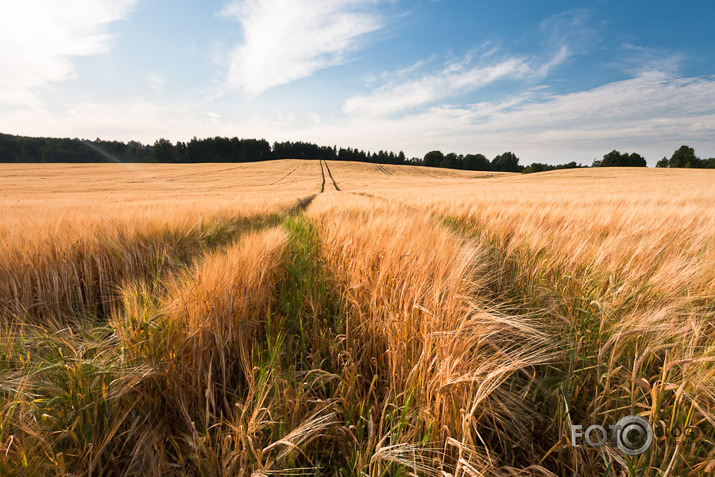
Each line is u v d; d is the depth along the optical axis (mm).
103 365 1150
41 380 1104
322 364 1474
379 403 1225
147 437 1039
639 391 1149
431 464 980
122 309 1845
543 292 1991
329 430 1113
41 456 914
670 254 2316
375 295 1634
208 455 953
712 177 42781
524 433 1141
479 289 1863
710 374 1006
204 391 1269
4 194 27859
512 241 3070
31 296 2205
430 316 1292
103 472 991
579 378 1261
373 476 915
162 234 3535
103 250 2859
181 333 1331
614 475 952
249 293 1663
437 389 1056
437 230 2691
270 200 12852
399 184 48406
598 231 3477
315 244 3209
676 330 1267
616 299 1680
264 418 1088
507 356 1123
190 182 46250
